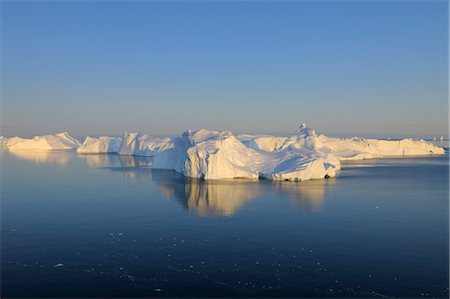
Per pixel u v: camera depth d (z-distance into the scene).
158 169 105.75
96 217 50.53
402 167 116.69
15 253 37.38
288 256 36.56
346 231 44.41
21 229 45.06
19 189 71.62
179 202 59.97
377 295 29.23
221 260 35.62
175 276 32.34
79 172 98.12
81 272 33.03
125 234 43.25
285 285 30.77
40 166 113.00
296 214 52.25
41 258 36.12
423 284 30.89
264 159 92.69
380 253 37.34
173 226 46.44
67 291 29.66
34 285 30.61
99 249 38.47
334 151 157.75
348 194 67.12
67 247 39.03
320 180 84.31
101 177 88.31
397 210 54.91
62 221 48.56
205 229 45.12
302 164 85.75
